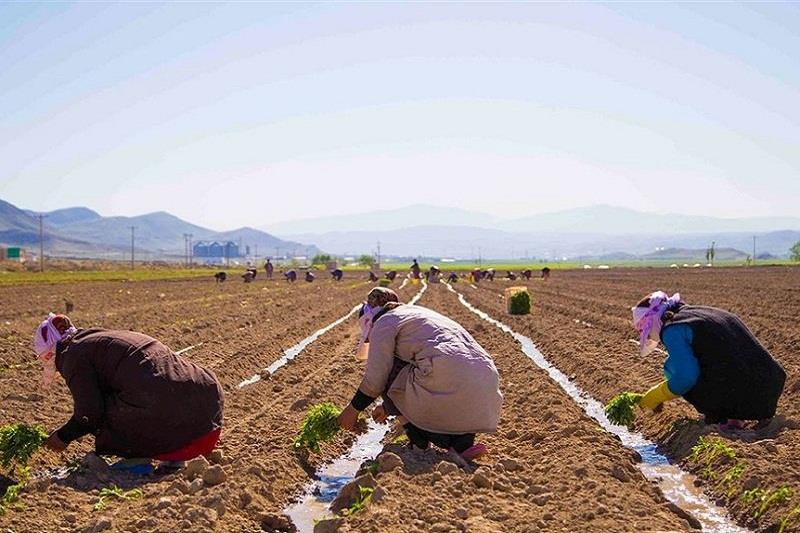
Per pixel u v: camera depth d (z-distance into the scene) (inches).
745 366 462.3
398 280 3302.2
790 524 334.6
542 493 362.6
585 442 448.5
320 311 1497.3
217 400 416.8
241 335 1039.0
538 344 984.9
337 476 435.5
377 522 315.0
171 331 1053.8
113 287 2401.6
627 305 1551.4
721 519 365.4
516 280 3080.7
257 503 362.6
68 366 395.9
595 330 1070.4
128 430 395.9
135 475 397.7
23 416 516.4
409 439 423.2
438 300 1800.0
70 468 409.1
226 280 3152.1
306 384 655.8
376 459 403.5
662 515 340.8
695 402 477.4
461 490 360.8
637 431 524.7
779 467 387.5
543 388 606.5
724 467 408.8
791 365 724.0
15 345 877.8
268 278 3390.7
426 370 400.2
